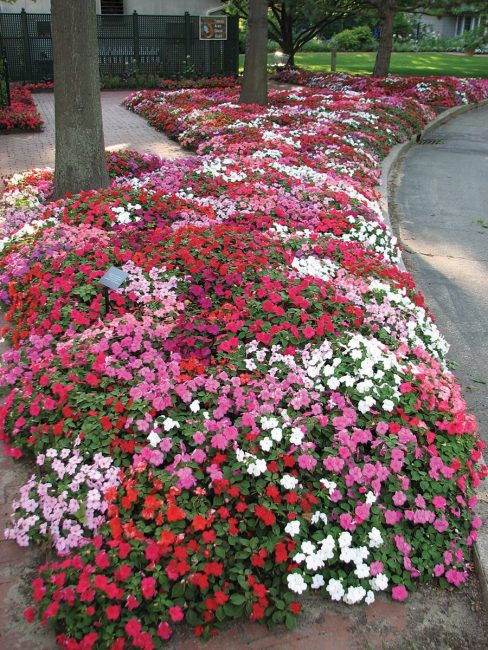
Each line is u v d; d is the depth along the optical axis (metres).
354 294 4.13
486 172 10.81
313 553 2.56
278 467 2.77
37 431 3.06
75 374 3.30
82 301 4.21
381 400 3.14
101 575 2.34
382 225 6.14
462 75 25.23
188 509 2.63
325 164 8.47
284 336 3.56
